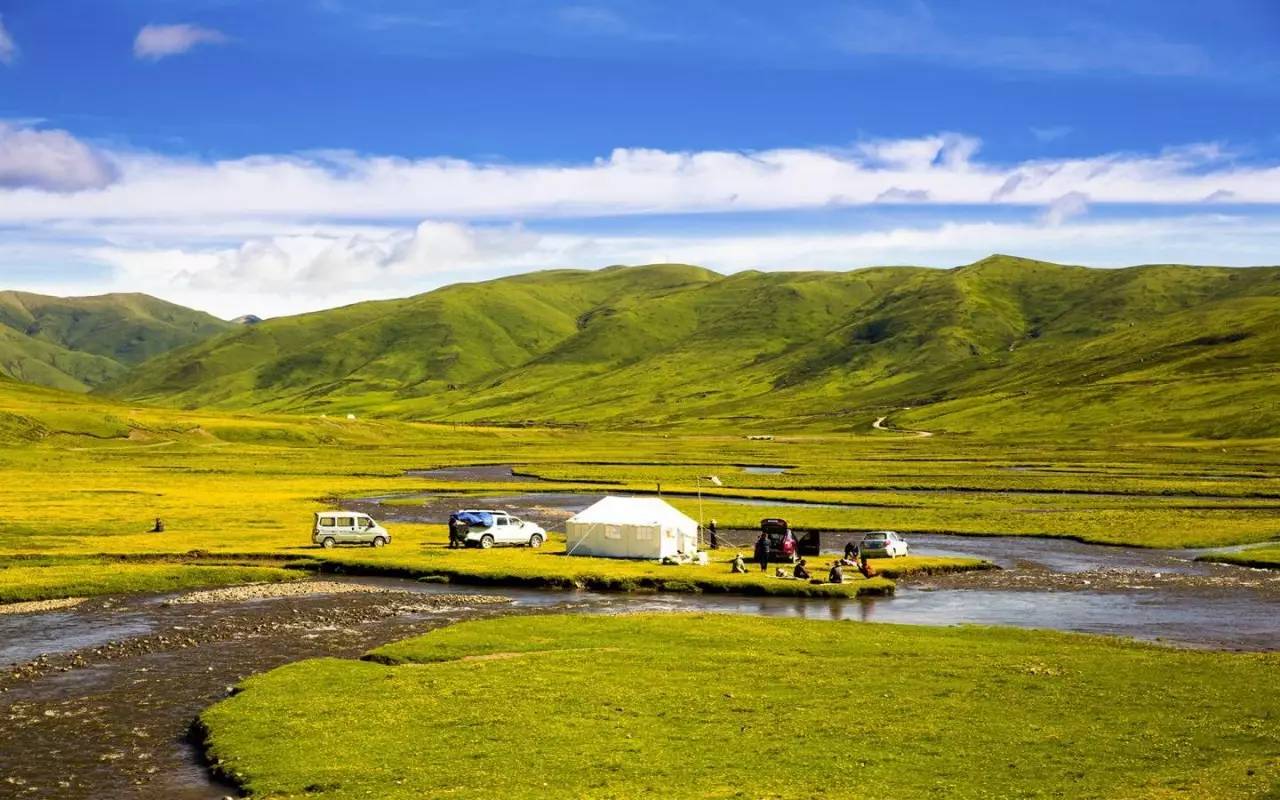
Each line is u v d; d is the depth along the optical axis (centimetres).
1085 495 15150
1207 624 5950
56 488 14812
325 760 3225
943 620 6141
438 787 2942
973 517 12131
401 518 12175
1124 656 4719
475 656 4822
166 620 5947
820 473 18888
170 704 4116
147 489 15012
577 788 2891
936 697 3912
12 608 6344
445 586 7444
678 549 8550
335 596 6856
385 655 4803
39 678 4544
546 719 3631
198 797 3062
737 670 4391
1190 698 3862
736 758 3155
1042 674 4291
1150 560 8931
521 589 7325
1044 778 2911
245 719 3697
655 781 2939
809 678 4244
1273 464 19550
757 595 7106
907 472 19100
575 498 14775
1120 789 2766
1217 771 2906
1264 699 3847
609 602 6756
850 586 7144
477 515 9275
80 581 7025
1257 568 8356
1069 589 7362
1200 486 15612
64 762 3403
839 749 3238
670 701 3875
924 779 2923
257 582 7538
